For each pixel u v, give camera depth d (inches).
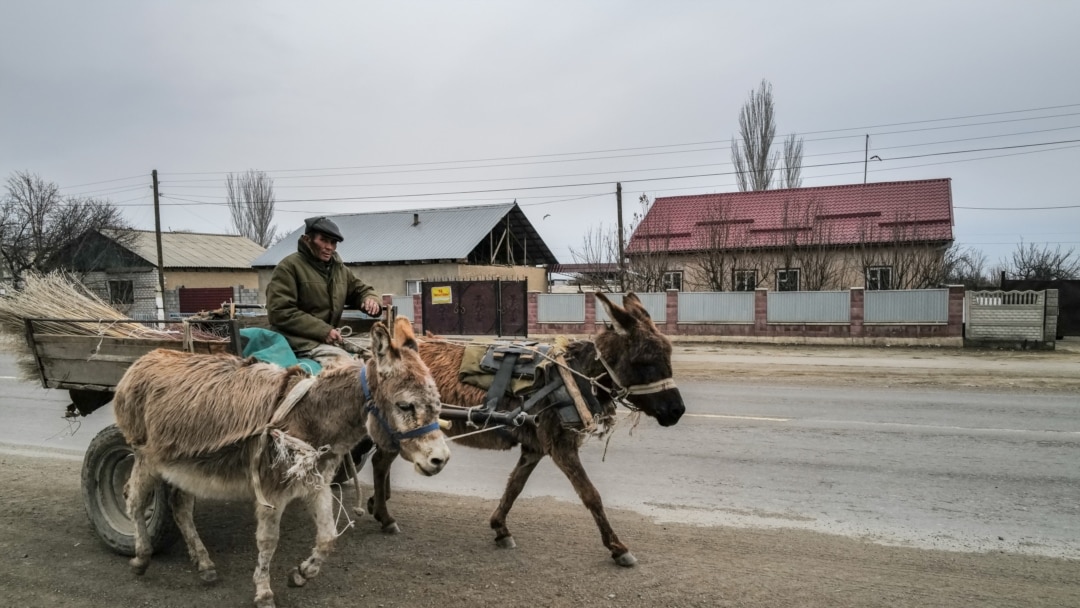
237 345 189.0
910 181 1263.5
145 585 171.0
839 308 867.4
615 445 323.3
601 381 193.8
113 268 1445.6
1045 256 1478.8
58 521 217.2
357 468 218.5
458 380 199.2
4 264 1162.0
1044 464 281.6
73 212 1275.8
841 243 1125.1
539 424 187.0
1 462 291.7
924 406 424.2
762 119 1739.7
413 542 200.5
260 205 2488.9
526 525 215.0
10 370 585.0
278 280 201.3
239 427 152.3
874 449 309.9
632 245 1295.5
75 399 229.0
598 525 183.3
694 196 1407.5
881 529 209.3
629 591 166.7
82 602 162.7
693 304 935.7
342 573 178.2
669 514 225.0
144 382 166.9
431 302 1039.0
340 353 201.3
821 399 455.8
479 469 287.1
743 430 354.0
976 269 1542.8
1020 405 426.3
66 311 224.1
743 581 171.5
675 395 186.7
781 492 247.4
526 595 165.0
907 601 159.9
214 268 1589.6
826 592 164.9
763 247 1151.6
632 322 188.2
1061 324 908.6
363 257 1343.5
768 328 897.5
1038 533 205.0
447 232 1384.1
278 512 152.3
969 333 818.2
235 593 166.4
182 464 158.2
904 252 1099.3
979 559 185.6
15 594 166.9
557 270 1706.4
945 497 239.9
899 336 840.9
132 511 171.6
